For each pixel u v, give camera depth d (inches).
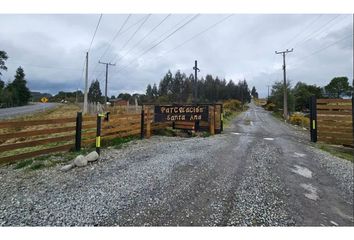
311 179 215.5
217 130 514.9
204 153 291.1
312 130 448.1
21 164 227.8
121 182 181.5
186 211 138.6
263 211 144.2
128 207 140.2
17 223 120.4
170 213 135.3
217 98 3346.5
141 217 129.6
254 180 198.5
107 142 345.7
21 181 182.4
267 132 567.2
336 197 179.2
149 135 442.9
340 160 300.7
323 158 300.7
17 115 949.2
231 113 1349.7
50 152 267.6
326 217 144.6
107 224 121.7
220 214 137.0
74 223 121.6
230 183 188.5
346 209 159.3
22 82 2758.4
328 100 434.9
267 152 311.1
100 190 164.4
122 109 984.9
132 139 405.1
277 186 188.7
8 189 165.2
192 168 224.7
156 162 243.3
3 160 225.6
